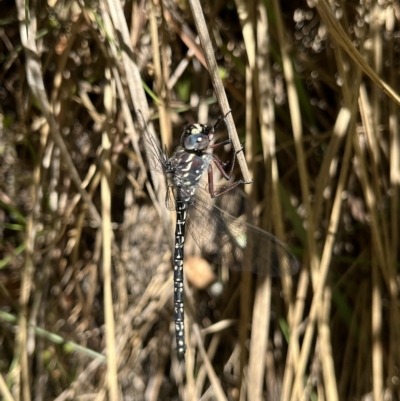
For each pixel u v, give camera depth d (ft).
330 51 0.82
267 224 0.76
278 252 0.70
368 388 0.83
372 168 0.75
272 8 0.75
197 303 0.87
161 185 0.73
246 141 0.76
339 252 0.85
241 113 0.84
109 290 0.73
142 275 0.87
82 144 0.87
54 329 0.87
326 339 0.73
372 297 0.82
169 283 0.85
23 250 0.87
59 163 0.83
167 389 0.91
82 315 0.89
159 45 0.78
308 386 0.80
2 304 0.89
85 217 0.87
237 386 0.80
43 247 0.86
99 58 0.83
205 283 0.85
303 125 0.84
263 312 0.75
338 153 0.84
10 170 0.86
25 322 0.82
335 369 0.85
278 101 0.83
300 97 0.81
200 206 0.73
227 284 0.87
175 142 0.84
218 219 0.73
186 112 0.84
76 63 0.83
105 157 0.77
